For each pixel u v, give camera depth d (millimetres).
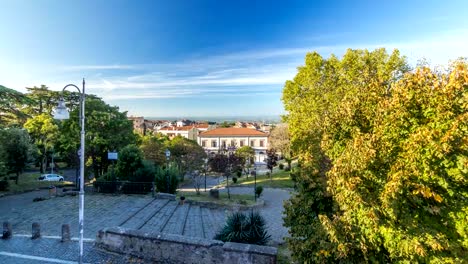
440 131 4188
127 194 20547
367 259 4684
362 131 5348
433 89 4461
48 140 35375
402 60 16734
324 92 19766
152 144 35750
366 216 4500
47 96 39656
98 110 28188
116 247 9508
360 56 18172
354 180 4578
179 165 31828
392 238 4383
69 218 14727
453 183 4262
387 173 4652
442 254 4242
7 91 18562
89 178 33625
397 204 4355
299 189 6504
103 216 15000
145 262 8766
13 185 27562
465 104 4137
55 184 30516
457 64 4363
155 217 15312
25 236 11406
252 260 7828
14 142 27188
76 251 9617
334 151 5723
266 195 23531
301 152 7680
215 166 25516
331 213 5961
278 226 14430
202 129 88250
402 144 4629
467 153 4059
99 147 27844
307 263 5625
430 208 4355
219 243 8383
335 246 4887
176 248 8594
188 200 19141
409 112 4590
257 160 67000
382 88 5473
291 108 23406
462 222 4250
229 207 18453
